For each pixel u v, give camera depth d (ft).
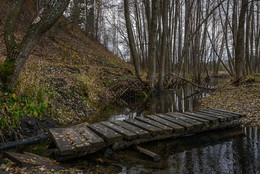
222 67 172.86
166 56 69.00
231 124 19.34
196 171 10.68
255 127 19.07
